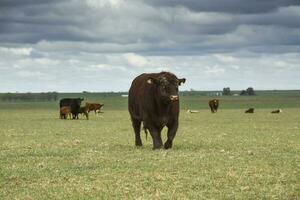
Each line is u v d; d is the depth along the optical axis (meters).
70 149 25.42
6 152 24.09
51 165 19.55
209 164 19.19
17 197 14.27
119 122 57.84
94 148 25.94
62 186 15.59
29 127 47.41
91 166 19.14
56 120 63.78
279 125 48.94
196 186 15.44
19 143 29.30
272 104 172.00
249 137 33.16
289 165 19.00
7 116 79.06
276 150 24.31
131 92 27.06
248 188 15.10
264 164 19.22
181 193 14.58
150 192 14.77
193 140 30.80
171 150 24.08
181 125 49.81
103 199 14.01
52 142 30.00
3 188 15.40
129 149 25.17
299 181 16.06
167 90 23.52
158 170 18.06
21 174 17.64
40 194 14.59
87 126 49.00
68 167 19.03
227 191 14.79
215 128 44.22
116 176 17.03
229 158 20.78
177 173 17.44
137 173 17.55
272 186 15.36
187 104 180.00
